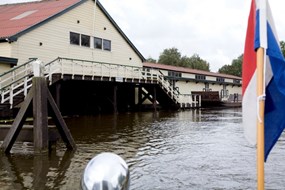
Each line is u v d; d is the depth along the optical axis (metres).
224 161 7.29
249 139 2.84
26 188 5.20
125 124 14.74
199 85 35.91
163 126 14.22
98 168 1.83
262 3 2.67
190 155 7.95
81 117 17.86
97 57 21.86
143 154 8.02
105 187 1.80
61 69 15.90
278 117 2.83
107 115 19.61
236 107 33.22
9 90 13.34
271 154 8.03
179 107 26.97
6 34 16.53
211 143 9.74
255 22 2.77
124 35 24.03
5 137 7.69
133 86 23.59
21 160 7.02
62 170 6.27
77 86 20.48
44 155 7.48
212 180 5.81
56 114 7.89
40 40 17.91
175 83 31.81
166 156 7.81
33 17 18.97
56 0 22.89
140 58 25.95
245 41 2.91
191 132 12.30
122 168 1.87
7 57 15.65
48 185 5.36
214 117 19.47
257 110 2.69
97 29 21.91
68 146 8.34
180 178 5.92
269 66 2.81
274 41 2.80
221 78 40.62
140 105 24.56
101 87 22.03
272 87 2.82
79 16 20.56
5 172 6.11
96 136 10.95
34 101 7.44
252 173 6.27
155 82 23.62
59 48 19.12
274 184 5.57
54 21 18.81
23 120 7.57
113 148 8.75
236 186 5.47
